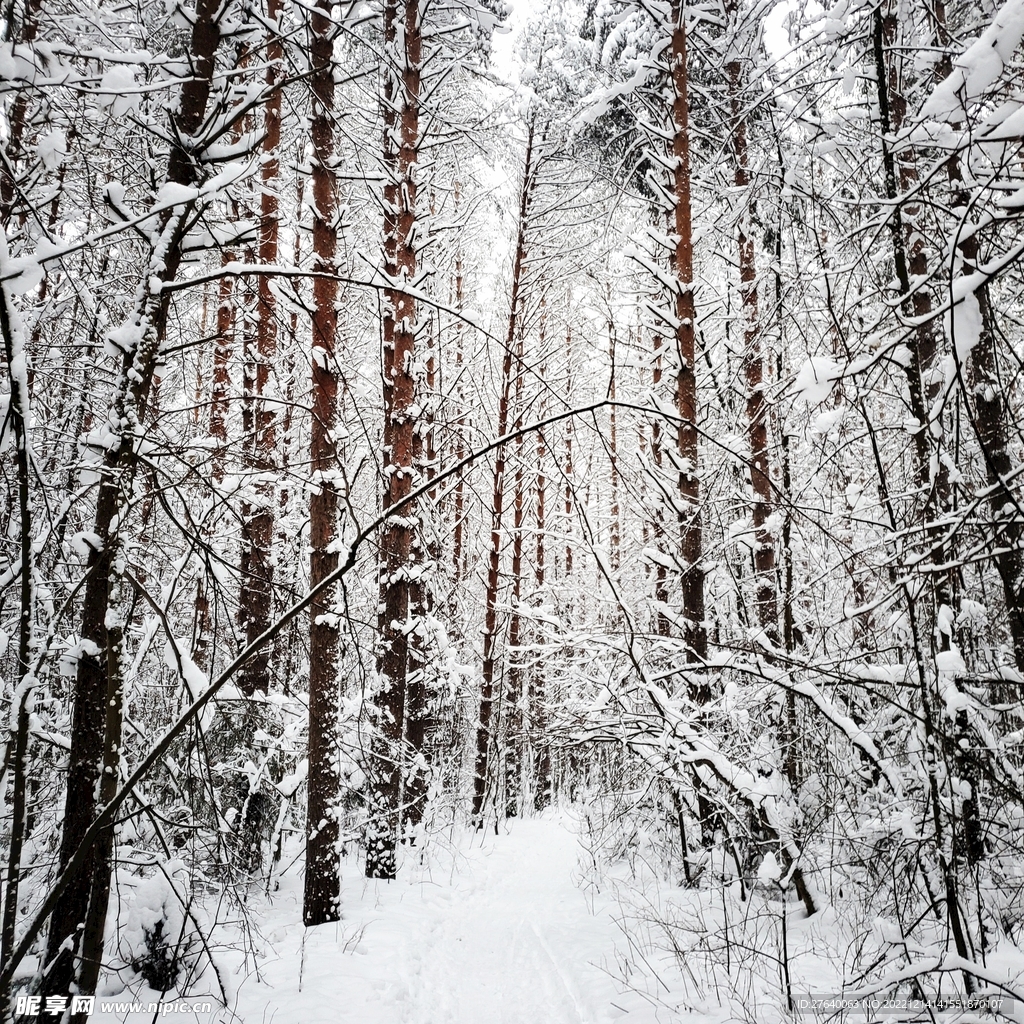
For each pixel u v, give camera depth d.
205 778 3.33
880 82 4.30
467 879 9.61
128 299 5.20
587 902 7.51
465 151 13.54
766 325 6.61
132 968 4.75
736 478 9.53
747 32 9.27
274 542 9.91
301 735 8.36
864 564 5.27
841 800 5.22
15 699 2.31
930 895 3.68
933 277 3.59
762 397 8.86
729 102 9.44
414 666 10.89
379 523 2.24
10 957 2.08
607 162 12.96
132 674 5.09
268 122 9.12
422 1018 4.91
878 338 4.15
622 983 4.92
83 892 3.08
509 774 19.14
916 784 4.59
